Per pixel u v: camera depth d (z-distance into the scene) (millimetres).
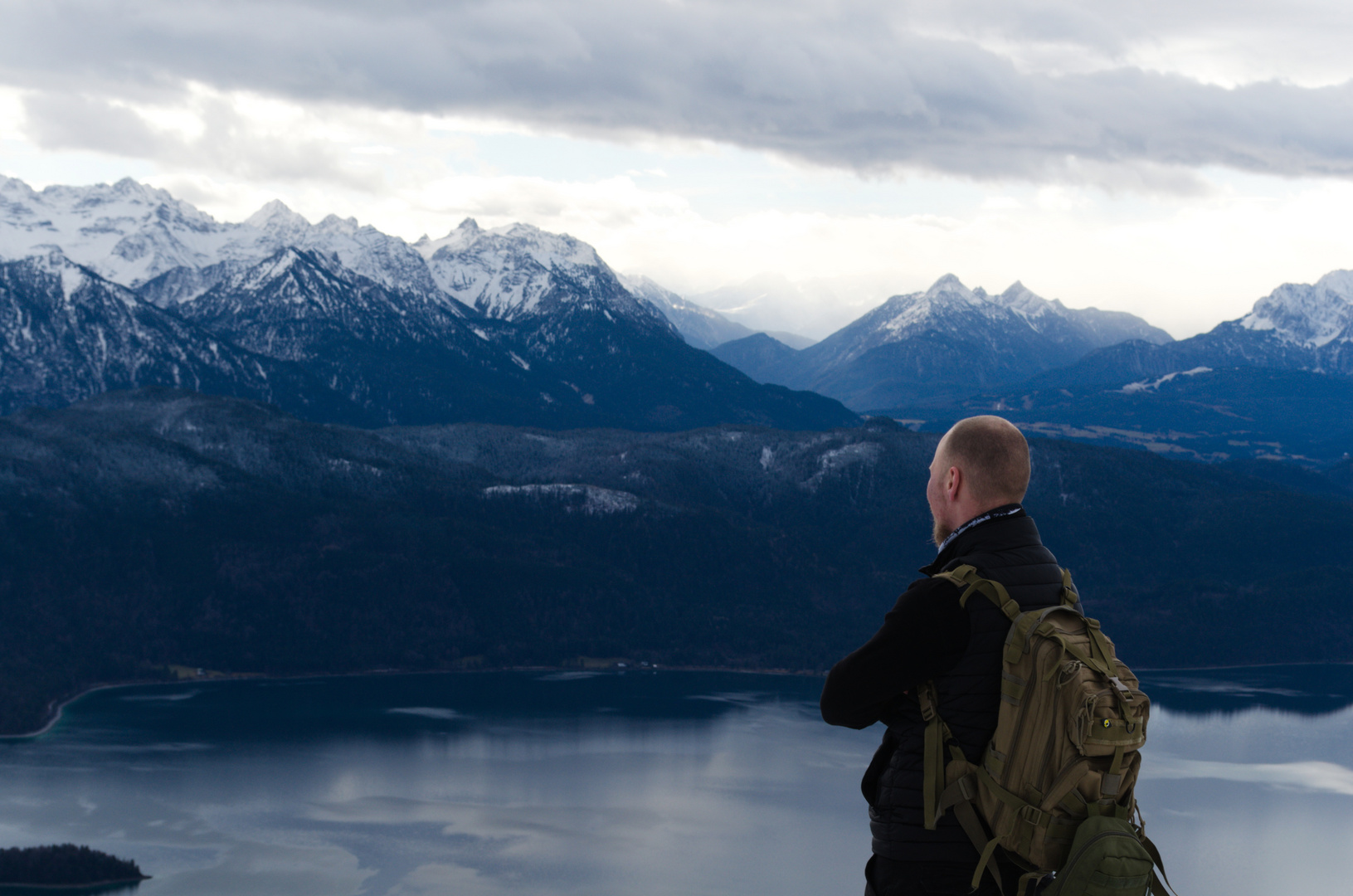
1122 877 5219
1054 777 5473
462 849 137875
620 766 181250
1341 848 138625
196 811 153000
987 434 6156
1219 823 148125
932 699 5859
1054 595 5910
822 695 5988
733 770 178375
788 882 125625
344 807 156500
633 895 121062
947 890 5699
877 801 6148
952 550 6215
